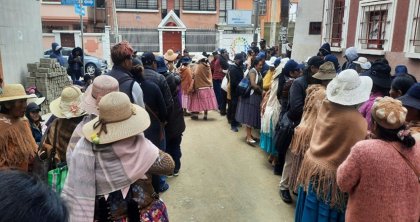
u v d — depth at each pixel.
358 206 2.19
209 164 5.52
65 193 2.04
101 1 26.39
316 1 9.45
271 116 5.10
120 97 2.10
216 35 27.11
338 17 8.30
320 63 3.88
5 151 2.49
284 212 4.03
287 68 4.81
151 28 26.62
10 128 2.54
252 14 27.94
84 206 2.00
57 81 9.32
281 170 5.05
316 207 2.92
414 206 2.10
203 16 28.27
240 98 6.41
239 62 7.38
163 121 3.95
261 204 4.22
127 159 2.05
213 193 4.51
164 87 3.98
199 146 6.43
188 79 8.34
